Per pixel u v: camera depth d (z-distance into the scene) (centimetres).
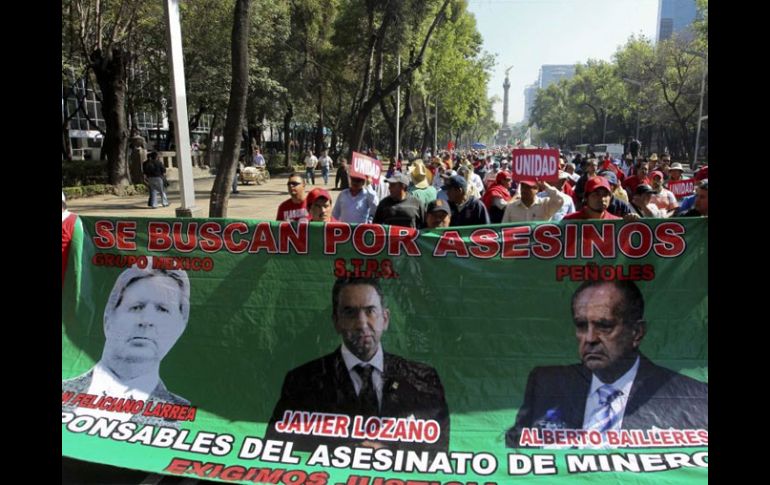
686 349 424
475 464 402
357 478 396
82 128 5084
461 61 4700
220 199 909
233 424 432
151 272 461
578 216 545
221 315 453
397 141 3259
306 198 670
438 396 429
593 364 427
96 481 404
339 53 3347
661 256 427
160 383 450
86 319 462
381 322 440
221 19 2744
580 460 399
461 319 436
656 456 398
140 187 2342
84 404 442
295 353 446
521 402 423
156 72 3112
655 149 9350
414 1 2266
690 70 5062
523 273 434
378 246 441
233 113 895
